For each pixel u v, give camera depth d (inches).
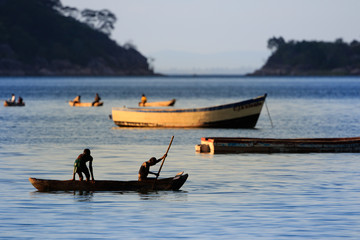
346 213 2277.3
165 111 6225.4
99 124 6756.9
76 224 2118.6
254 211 2313.0
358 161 3695.9
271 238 1948.8
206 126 6186.0
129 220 2178.9
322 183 2898.6
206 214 2266.2
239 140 4128.9
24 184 2864.2
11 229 2053.4
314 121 7150.6
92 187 2716.5
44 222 2146.9
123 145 4645.7
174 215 2253.9
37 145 4608.8
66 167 3412.9
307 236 1972.2
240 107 6127.0
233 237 1959.9
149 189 2738.7
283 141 4136.3
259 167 3432.6
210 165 3516.2
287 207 2378.2
